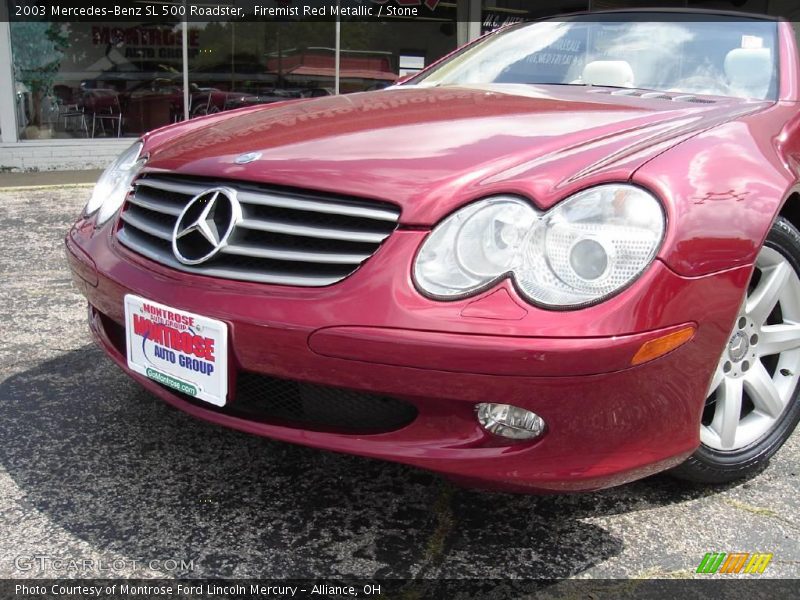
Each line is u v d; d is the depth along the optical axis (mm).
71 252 2193
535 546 1837
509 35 3162
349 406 1695
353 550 1793
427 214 1595
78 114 8125
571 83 2719
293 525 1877
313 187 1696
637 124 1946
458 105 2211
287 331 1586
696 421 1732
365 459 2191
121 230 2076
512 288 1511
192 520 1878
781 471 2244
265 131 2078
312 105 2426
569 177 1611
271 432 1743
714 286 1625
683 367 1619
